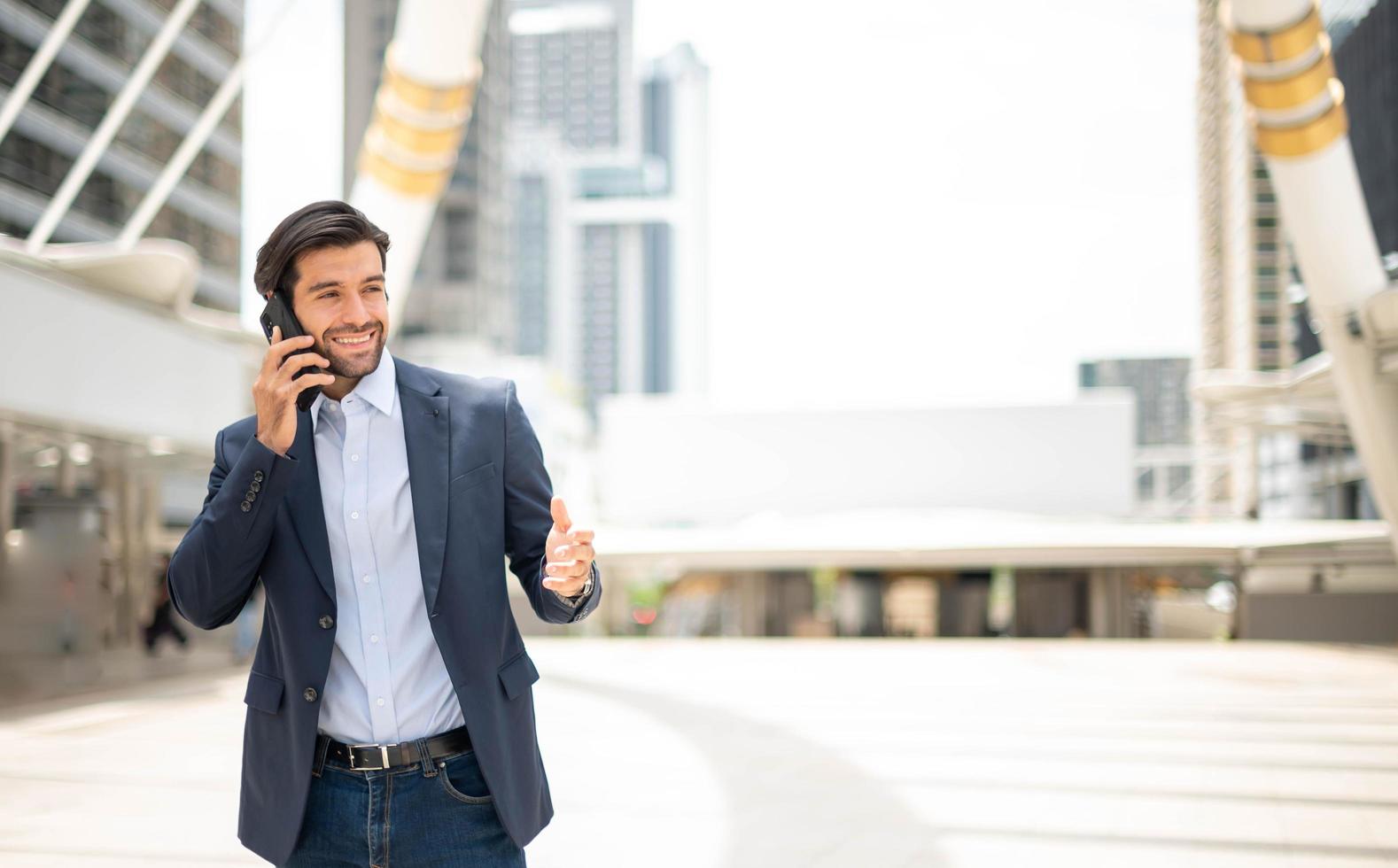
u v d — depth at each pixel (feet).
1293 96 43.62
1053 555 68.59
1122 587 76.95
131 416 40.68
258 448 5.75
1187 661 47.80
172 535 57.47
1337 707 32.78
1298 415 66.64
